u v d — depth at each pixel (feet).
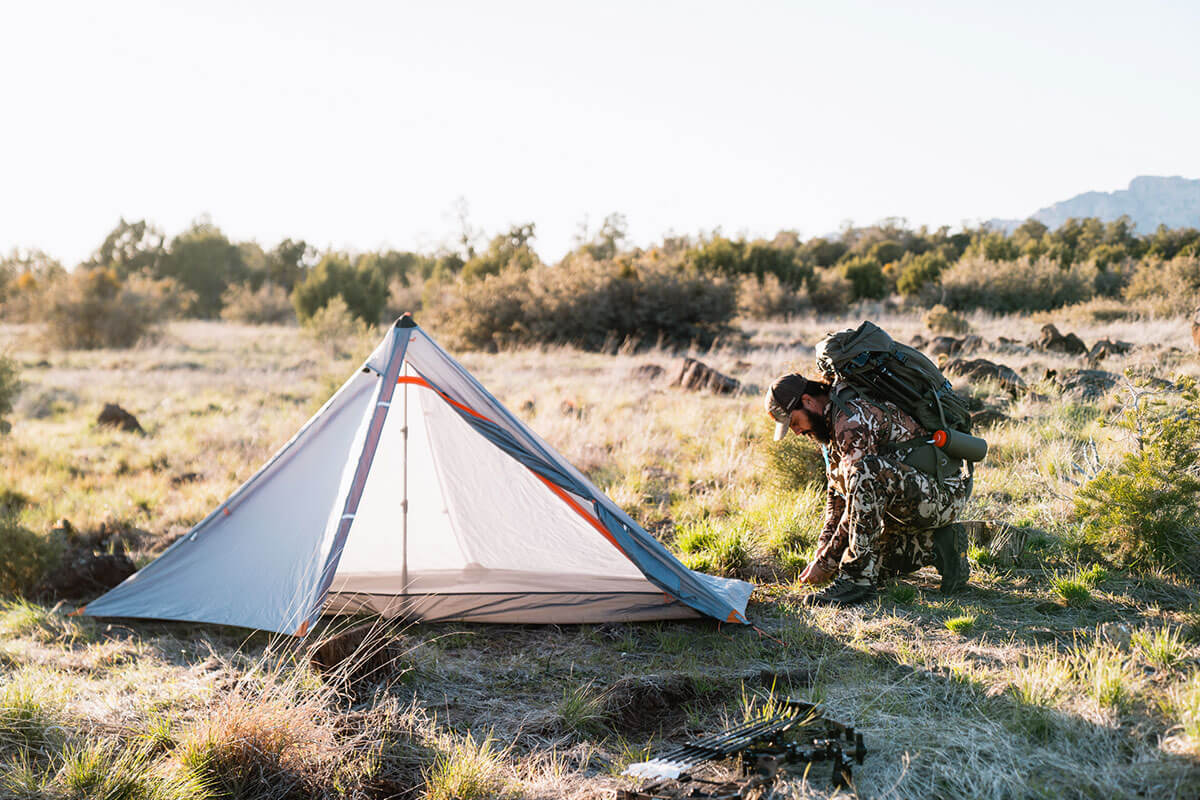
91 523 22.67
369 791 9.75
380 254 202.18
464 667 13.58
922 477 14.85
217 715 10.36
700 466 25.70
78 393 49.85
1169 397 21.04
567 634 15.16
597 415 34.35
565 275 81.10
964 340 48.14
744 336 76.38
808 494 20.56
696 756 9.78
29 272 112.68
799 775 9.43
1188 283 80.94
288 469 15.76
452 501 17.79
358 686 12.14
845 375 15.03
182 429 37.60
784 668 12.75
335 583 17.54
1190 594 14.69
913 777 9.18
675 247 134.21
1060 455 22.06
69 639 15.02
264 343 90.53
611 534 14.82
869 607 15.03
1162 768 8.75
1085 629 13.44
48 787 9.18
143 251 236.63
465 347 81.25
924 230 246.47
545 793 9.53
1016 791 8.68
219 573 15.26
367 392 15.97
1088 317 67.56
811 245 201.46
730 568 17.83
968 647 12.85
